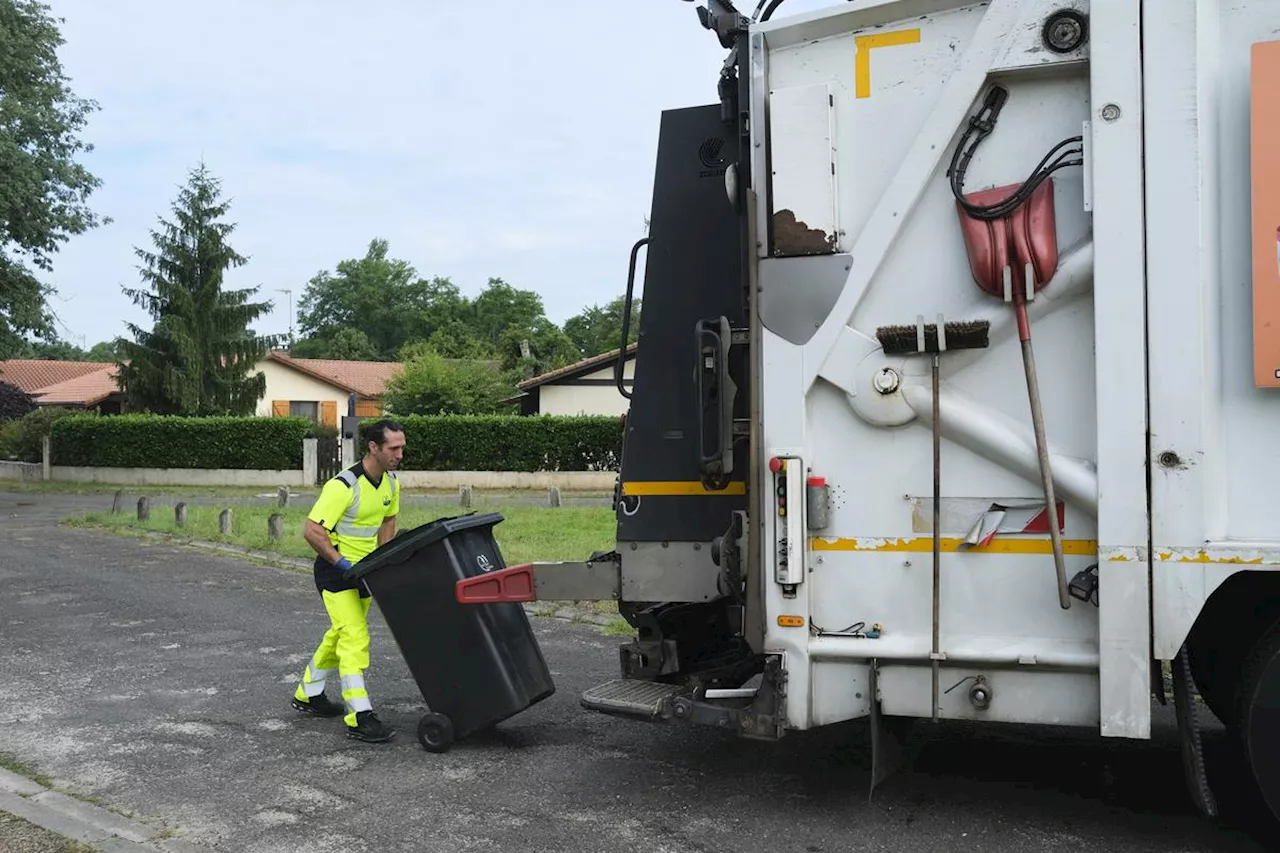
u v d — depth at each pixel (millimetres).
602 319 69062
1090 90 3834
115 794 5008
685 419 5301
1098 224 3795
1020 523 3975
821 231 4176
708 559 5234
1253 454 3709
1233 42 3748
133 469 30688
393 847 4348
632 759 5441
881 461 4148
